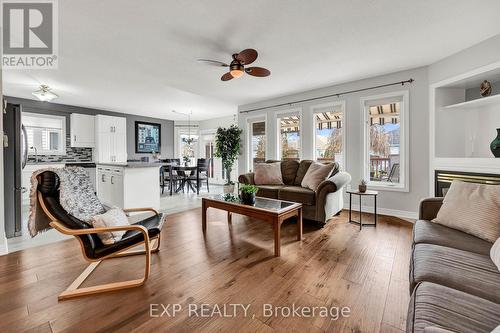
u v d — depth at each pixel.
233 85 4.31
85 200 2.06
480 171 2.66
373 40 2.66
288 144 5.29
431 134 3.32
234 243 2.64
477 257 1.24
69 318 1.42
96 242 1.85
